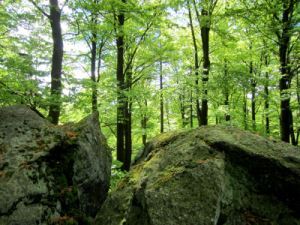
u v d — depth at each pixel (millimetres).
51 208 4914
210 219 3836
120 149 15117
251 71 21219
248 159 4578
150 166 4926
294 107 13461
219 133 5047
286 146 4980
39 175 5086
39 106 9836
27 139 5594
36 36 11773
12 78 9422
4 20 10242
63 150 5543
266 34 14047
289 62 14562
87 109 11844
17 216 4617
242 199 4375
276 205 4457
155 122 29000
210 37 19656
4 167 5047
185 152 4727
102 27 14398
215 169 4242
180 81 15773
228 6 16391
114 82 14078
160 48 18328
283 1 12508
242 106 24391
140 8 13383
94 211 5754
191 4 16312
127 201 4691
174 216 3885
